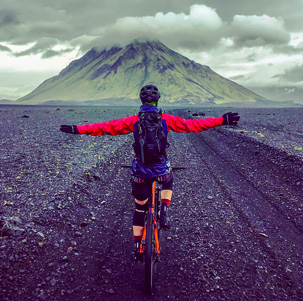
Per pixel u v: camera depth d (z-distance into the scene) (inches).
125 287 137.6
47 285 134.7
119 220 205.9
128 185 276.4
